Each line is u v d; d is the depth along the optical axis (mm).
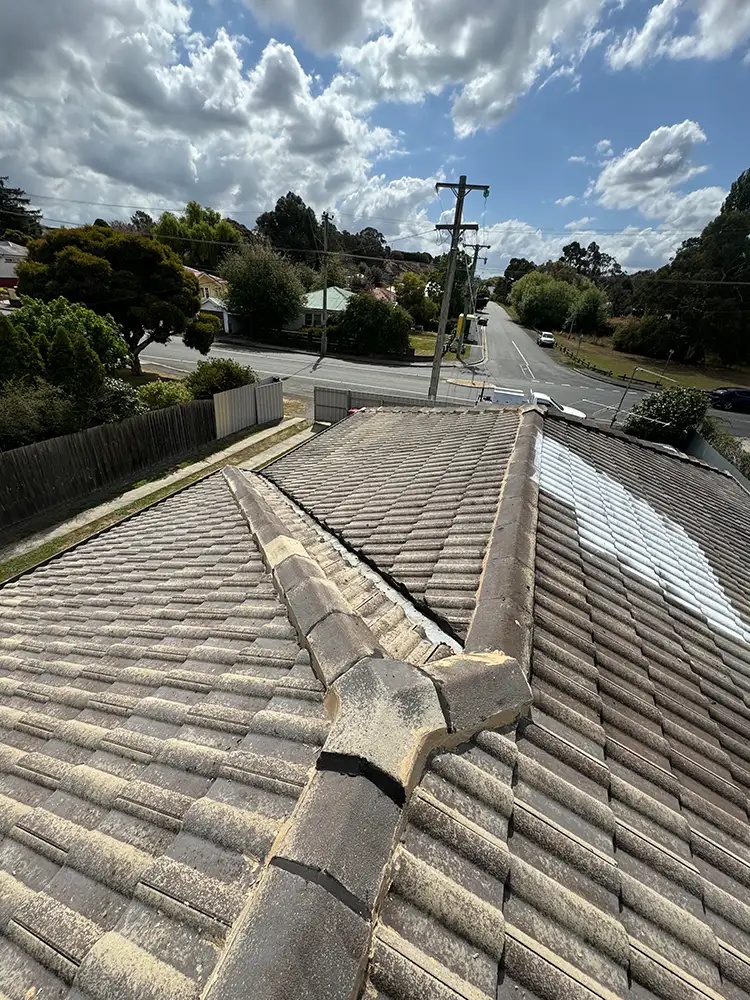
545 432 5902
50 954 1462
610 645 2938
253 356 33312
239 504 5113
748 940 1763
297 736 1880
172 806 1790
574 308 54812
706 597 3930
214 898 1388
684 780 2320
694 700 2859
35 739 2592
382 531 4254
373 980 1198
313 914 1164
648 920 1649
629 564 3920
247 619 2971
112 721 2496
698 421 19266
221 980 1084
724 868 1978
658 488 5828
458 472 5148
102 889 1610
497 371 33844
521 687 2094
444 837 1547
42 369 13781
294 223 64938
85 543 6320
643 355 44844
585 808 1876
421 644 2676
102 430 14180
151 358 30203
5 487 11891
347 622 2385
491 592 2871
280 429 20406
